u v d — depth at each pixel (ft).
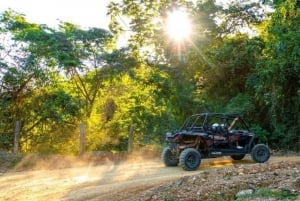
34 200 31.14
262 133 66.44
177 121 73.00
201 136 45.55
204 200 25.13
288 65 63.41
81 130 53.78
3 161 47.24
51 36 63.36
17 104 60.34
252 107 69.62
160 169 44.50
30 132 61.21
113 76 68.69
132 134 59.16
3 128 59.16
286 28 61.98
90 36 66.69
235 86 77.87
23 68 59.57
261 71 66.03
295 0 62.64
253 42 73.92
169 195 27.12
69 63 62.80
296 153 60.70
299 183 24.45
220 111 72.23
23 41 59.98
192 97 75.00
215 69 76.95
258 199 22.57
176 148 45.98
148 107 69.56
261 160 48.26
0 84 59.16
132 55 74.23
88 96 69.26
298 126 65.46
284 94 66.64
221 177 29.53
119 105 69.31
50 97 61.67
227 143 47.03
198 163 43.50
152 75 72.18
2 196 32.89
